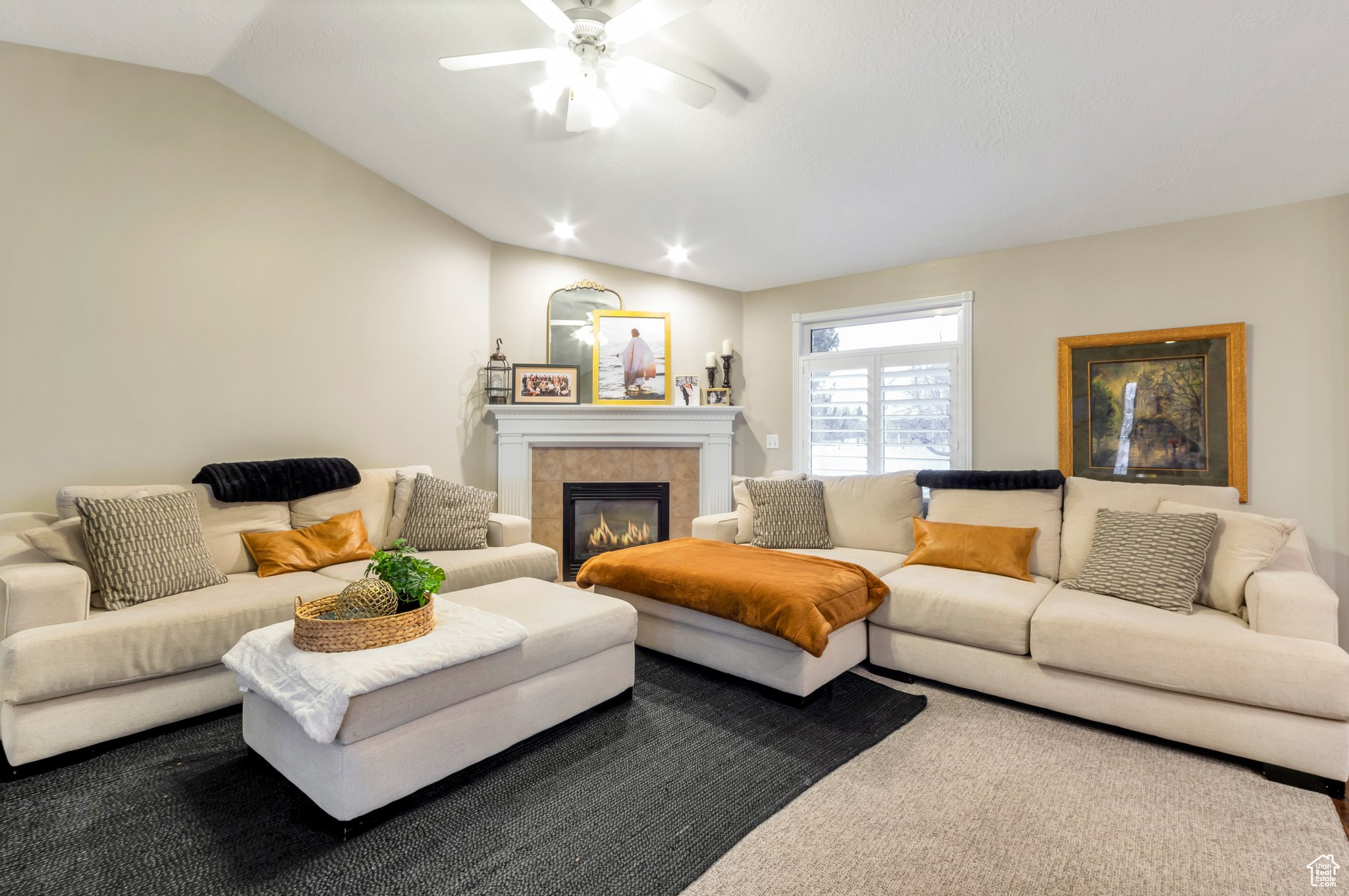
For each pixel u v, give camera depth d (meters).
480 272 4.61
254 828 1.74
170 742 2.23
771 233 4.06
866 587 2.89
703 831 1.75
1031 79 2.35
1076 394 3.79
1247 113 2.46
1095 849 1.70
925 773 2.09
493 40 2.56
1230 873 1.60
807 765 2.12
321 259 3.67
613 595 3.36
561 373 4.79
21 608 2.04
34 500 2.68
